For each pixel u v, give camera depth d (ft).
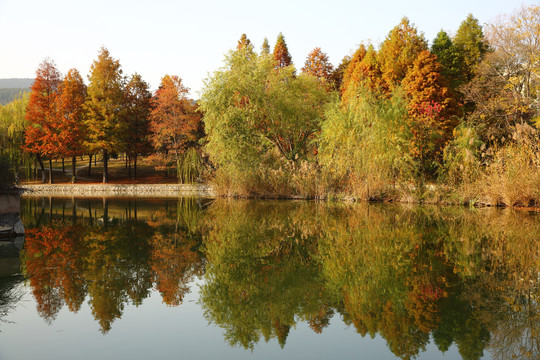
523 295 17.72
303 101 79.61
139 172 148.25
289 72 82.64
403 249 27.89
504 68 88.69
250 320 15.08
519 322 14.60
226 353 12.14
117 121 123.54
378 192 62.39
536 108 80.28
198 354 12.04
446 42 107.65
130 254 26.00
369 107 61.05
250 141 71.87
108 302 16.81
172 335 13.56
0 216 32.32
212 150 74.28
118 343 12.85
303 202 64.03
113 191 103.04
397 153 59.31
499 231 34.81
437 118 76.02
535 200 51.75
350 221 41.45
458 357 11.71
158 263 23.67
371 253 26.63
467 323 14.51
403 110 62.44
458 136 61.31
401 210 50.83
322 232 35.01
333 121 64.49
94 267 22.48
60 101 117.39
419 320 14.93
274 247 28.73
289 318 15.30
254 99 73.15
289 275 21.36
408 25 99.14
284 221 41.81
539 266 22.94
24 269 21.84
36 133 117.70
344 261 24.56
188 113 126.31
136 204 63.05
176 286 19.22
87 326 14.29
